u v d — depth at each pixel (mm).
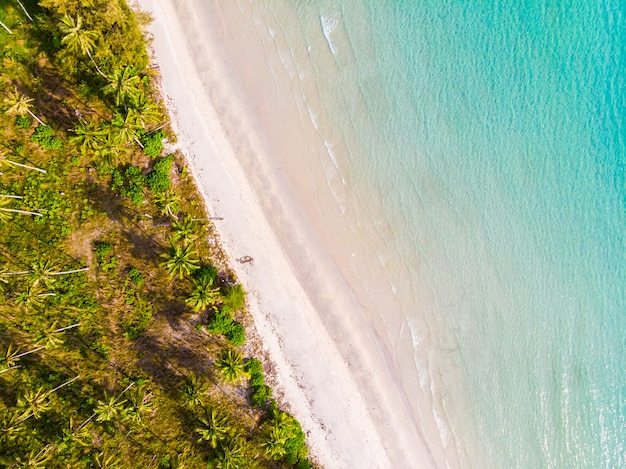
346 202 27781
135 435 25078
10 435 23797
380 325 27984
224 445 25000
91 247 25516
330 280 27641
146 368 25484
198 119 26844
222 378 25969
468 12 28438
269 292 26906
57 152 25500
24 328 24672
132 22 24062
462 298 28344
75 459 24547
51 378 24594
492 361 28438
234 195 26969
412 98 28109
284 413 25859
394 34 27938
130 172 25641
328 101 27609
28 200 25000
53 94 25453
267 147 27406
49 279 24016
